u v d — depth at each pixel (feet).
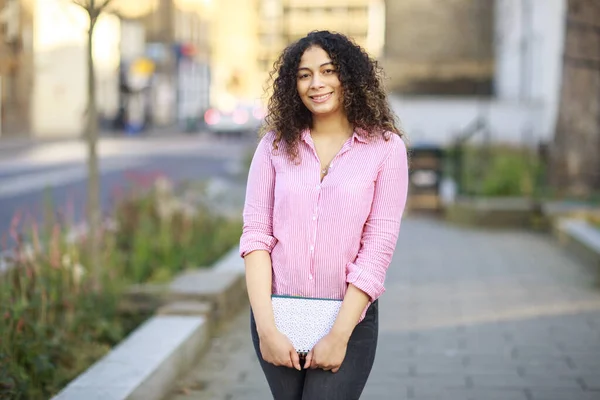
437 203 54.44
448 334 21.80
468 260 34.22
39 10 128.98
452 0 65.57
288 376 9.85
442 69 65.36
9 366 15.03
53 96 134.72
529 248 37.63
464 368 18.69
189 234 30.53
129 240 29.99
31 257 20.80
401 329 22.40
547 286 28.45
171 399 16.58
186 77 203.92
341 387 9.62
